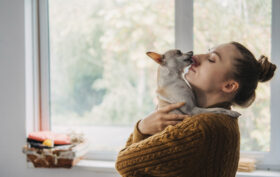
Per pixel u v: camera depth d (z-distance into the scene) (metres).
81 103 2.06
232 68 0.91
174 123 0.90
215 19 1.48
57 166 1.47
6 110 1.58
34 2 1.61
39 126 1.69
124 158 0.90
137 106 2.14
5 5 1.55
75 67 1.98
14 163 1.58
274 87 1.43
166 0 1.72
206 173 0.84
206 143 0.82
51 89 1.71
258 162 1.46
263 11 1.43
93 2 2.03
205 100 0.96
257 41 1.45
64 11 1.82
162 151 0.83
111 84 2.19
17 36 1.55
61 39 1.83
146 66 2.07
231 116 0.92
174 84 0.94
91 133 1.87
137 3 2.01
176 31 1.50
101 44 2.12
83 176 1.52
